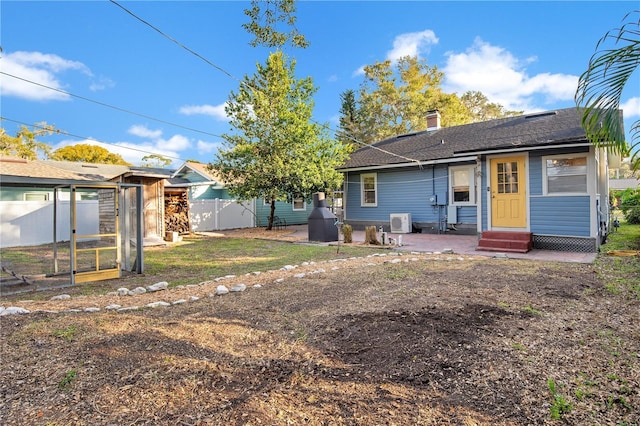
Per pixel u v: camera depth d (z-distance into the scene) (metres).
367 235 10.90
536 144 8.54
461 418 2.00
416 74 30.91
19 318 4.10
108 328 3.69
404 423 1.97
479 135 13.38
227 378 2.56
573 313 3.79
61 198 15.95
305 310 4.18
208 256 9.83
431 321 3.50
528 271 6.09
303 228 18.48
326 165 14.78
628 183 30.77
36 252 11.04
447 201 13.09
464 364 2.62
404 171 14.27
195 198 18.98
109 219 10.34
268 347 3.12
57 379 2.59
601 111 3.75
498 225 9.51
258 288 5.45
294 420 2.03
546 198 8.86
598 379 2.39
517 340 3.05
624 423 1.91
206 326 3.71
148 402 2.26
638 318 3.62
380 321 3.56
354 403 2.19
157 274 7.61
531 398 2.18
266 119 14.52
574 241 8.53
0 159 14.05
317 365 2.72
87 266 8.42
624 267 6.31
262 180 14.44
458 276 5.73
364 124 31.39
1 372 2.72
